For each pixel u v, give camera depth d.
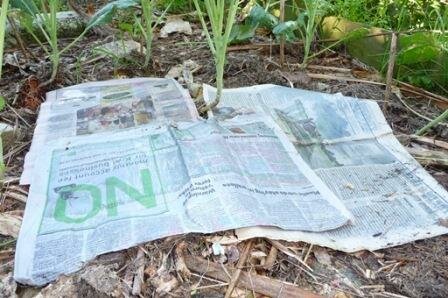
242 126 0.71
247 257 0.51
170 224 0.52
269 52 0.99
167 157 0.63
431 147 0.73
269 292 0.48
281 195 0.58
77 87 0.82
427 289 0.50
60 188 0.58
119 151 0.64
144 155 0.63
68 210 0.55
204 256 0.51
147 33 0.88
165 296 0.47
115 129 0.70
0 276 0.50
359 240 0.54
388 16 1.03
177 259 0.50
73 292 0.45
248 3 1.12
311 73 0.92
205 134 0.67
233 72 0.90
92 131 0.70
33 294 0.47
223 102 0.78
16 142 0.70
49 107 0.76
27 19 0.90
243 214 0.53
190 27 1.09
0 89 0.84
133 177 0.60
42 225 0.53
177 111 0.74
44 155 0.64
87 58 0.95
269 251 0.52
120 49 0.96
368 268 0.52
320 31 1.03
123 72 0.90
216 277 0.49
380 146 0.71
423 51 0.85
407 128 0.78
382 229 0.56
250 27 0.96
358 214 0.58
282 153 0.66
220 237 0.52
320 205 0.57
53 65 0.85
